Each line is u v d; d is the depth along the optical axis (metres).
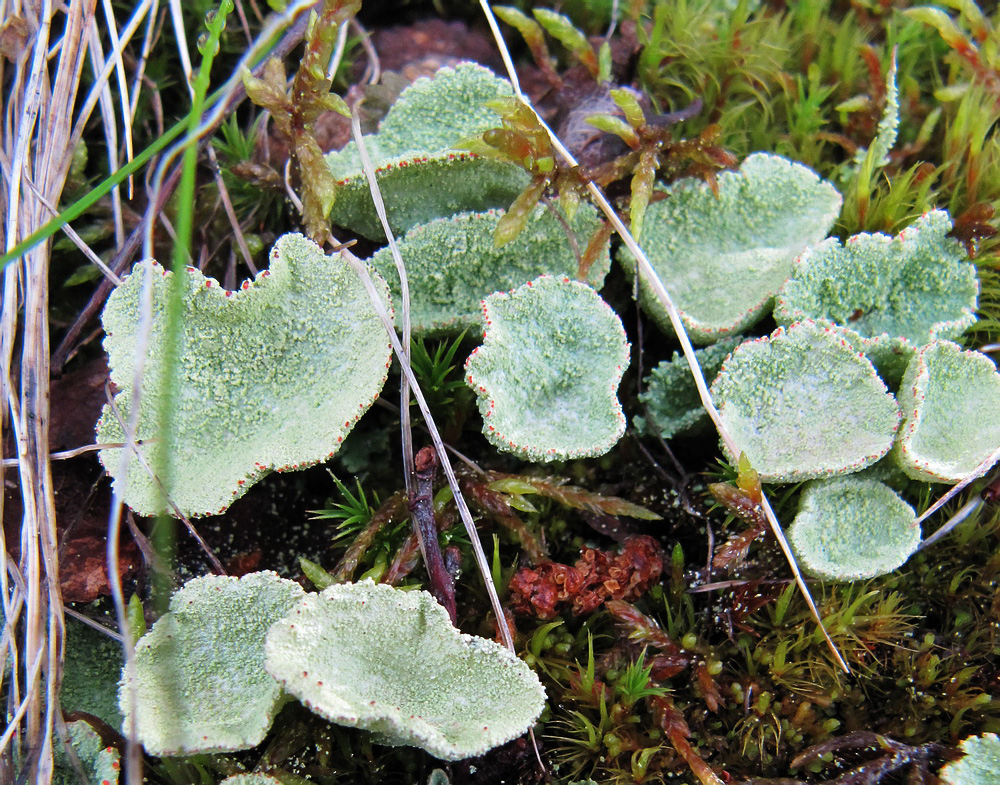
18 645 0.08
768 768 0.08
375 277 0.08
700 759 0.08
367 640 0.08
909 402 0.08
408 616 0.08
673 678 0.08
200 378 0.08
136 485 0.08
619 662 0.08
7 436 0.08
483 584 0.08
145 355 0.08
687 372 0.08
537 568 0.08
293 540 0.08
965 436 0.08
